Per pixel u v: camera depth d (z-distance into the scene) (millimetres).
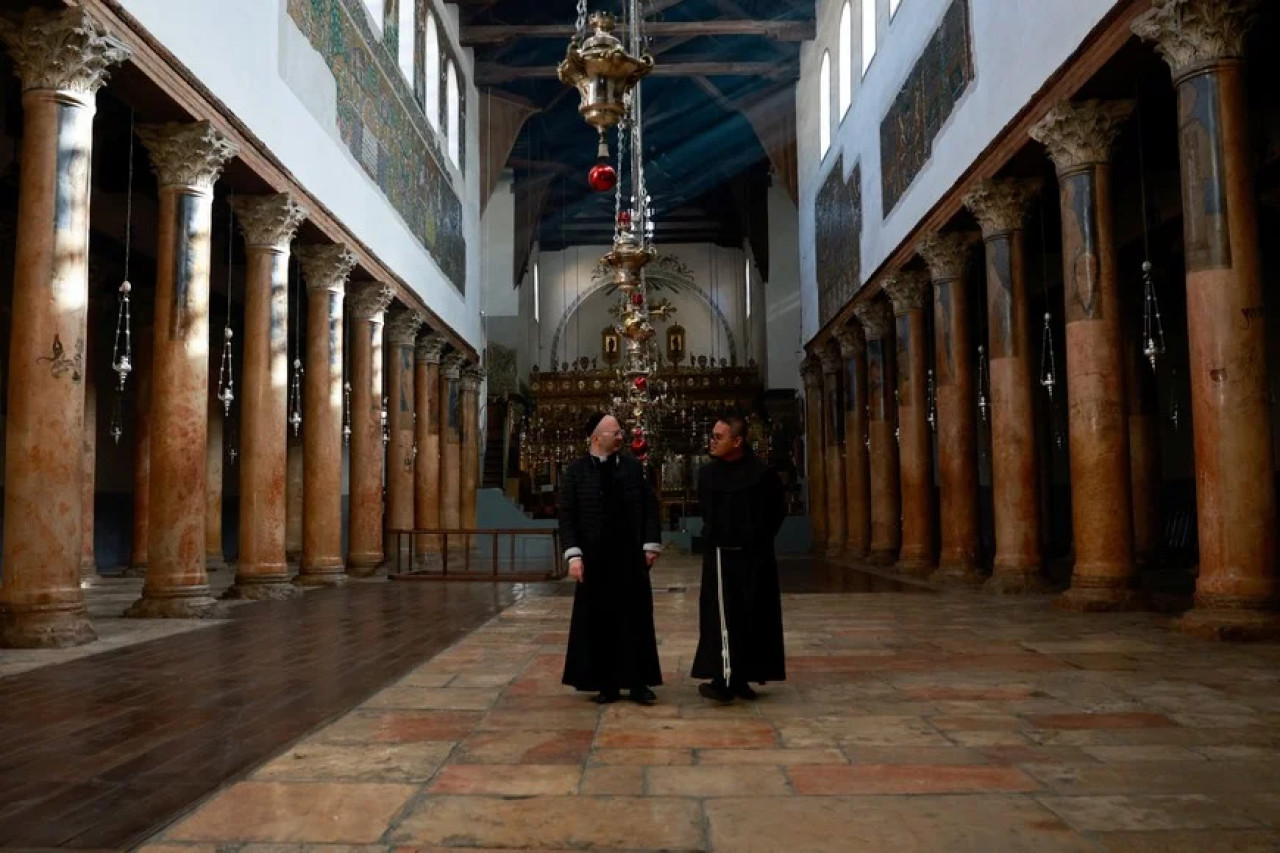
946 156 17531
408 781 4395
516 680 7199
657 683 6281
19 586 9547
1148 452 19797
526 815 3875
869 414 24125
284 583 15609
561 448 44219
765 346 44562
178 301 12766
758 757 4781
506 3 32812
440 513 29812
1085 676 7148
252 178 15016
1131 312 20359
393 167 22844
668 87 40344
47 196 9836
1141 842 3508
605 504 6344
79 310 10008
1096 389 12414
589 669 6242
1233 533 9422
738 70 33188
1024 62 13992
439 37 27812
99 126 16438
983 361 26531
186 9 12586
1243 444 9414
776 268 42562
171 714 6043
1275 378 19078
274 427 15781
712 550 6359
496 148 34625
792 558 29344
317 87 17672
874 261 23062
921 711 5895
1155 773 4434
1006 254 15469
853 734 5273
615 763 4691
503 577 20188
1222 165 9633
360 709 6117
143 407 20938
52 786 4371
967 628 10344
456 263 30188
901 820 3775
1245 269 9547
